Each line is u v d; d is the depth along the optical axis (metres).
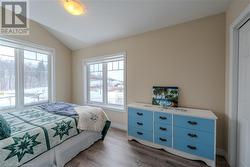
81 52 4.12
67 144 2.01
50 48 3.66
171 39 2.55
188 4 2.06
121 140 2.69
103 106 3.68
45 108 2.71
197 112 2.09
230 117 1.85
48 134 1.74
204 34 2.24
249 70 1.55
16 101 3.07
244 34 1.65
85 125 2.24
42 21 3.17
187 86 2.40
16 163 1.40
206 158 1.91
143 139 2.51
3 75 2.88
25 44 3.09
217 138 2.14
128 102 3.17
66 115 2.26
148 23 2.60
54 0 2.47
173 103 2.49
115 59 3.45
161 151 2.27
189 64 2.38
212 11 2.10
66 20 2.96
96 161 2.00
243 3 1.51
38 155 1.62
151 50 2.80
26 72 3.26
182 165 1.91
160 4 2.14
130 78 3.12
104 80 3.74
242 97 1.68
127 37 3.16
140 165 1.91
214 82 2.17
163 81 2.66
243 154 1.65
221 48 2.11
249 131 1.53
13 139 1.42
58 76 3.92
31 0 2.50
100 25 2.91
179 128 2.12
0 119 1.45
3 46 2.86
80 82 4.18
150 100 2.83
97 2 2.28
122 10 2.39
